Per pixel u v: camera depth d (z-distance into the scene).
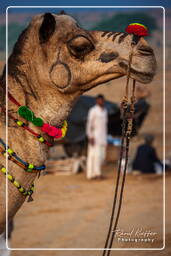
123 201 10.16
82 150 14.78
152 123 21.89
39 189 11.91
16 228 8.60
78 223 8.62
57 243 7.49
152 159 13.12
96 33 3.72
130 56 3.57
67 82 3.66
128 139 3.65
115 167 14.45
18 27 51.41
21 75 3.71
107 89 27.20
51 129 3.67
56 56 3.67
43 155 3.72
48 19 3.64
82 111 14.68
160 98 25.53
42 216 9.34
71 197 10.95
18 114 3.63
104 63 3.62
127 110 3.80
